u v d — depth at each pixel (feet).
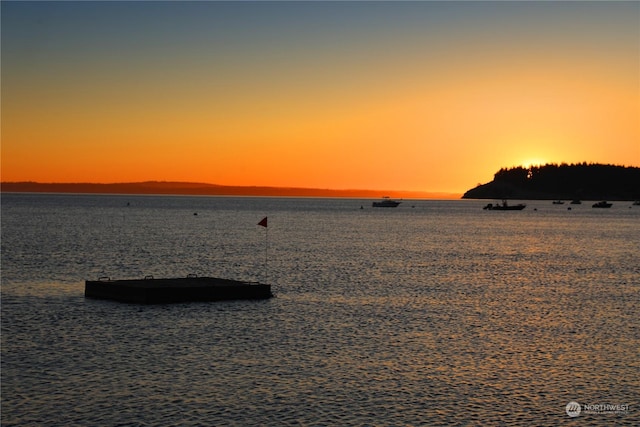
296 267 290.15
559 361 136.56
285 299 203.41
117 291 196.95
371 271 279.69
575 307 197.98
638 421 105.91
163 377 123.44
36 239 421.59
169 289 192.95
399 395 115.44
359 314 181.68
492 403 112.47
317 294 214.48
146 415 105.19
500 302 205.67
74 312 178.60
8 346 143.54
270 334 156.76
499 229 644.27
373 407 109.81
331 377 124.57
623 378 125.70
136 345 145.48
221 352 140.77
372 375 126.00
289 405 110.01
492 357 139.13
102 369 127.85
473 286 240.73
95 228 544.21
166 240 429.79
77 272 264.93
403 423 103.65
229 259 320.91
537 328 167.12
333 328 163.94
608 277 273.33
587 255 375.25
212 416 105.19
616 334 161.17
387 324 169.48
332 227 627.46
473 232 586.45
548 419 106.42
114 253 339.77
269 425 102.01
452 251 387.75
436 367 131.54
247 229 565.94
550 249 414.41
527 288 237.86
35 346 143.74
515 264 321.32
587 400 114.32
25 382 119.85
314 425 102.22
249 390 116.88
